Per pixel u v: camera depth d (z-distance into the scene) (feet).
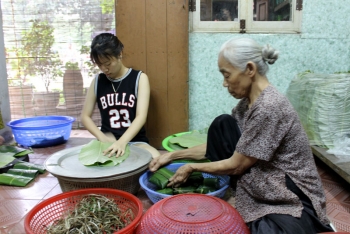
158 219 4.00
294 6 9.03
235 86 4.39
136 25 8.75
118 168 5.56
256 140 4.17
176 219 3.91
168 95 9.05
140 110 7.16
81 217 4.49
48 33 10.48
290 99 9.12
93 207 4.71
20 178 6.91
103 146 6.26
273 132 4.09
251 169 4.48
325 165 8.15
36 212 4.57
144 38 8.80
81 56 10.65
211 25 9.18
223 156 5.28
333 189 6.76
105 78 7.56
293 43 9.15
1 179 6.86
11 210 5.79
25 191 6.57
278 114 4.08
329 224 4.24
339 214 5.71
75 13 10.36
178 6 8.60
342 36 9.11
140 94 7.33
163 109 9.13
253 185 4.44
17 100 10.92
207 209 4.12
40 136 9.29
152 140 9.32
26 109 11.02
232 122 5.21
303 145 4.26
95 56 6.70
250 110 4.26
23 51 10.61
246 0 9.01
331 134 7.59
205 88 9.50
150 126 9.24
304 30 9.11
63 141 9.89
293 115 4.17
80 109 11.12
